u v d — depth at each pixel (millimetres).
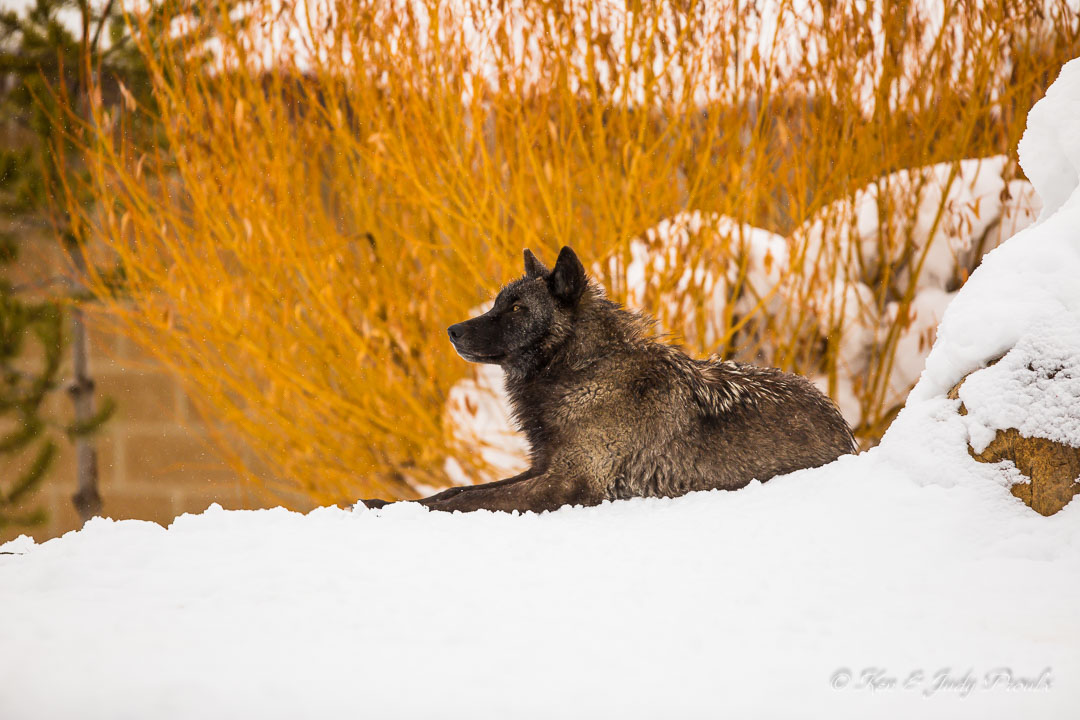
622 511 7180
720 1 13047
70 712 3391
